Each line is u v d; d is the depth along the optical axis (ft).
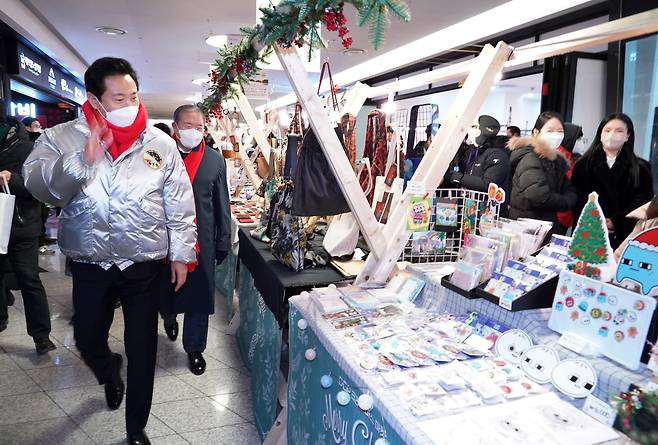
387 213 6.61
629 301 3.22
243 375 8.87
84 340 5.91
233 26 18.85
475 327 4.37
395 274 6.09
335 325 4.64
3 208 6.97
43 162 5.09
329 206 6.35
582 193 8.13
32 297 9.06
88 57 27.53
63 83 27.58
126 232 5.41
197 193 8.13
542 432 2.89
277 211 7.25
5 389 7.96
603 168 7.77
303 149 6.25
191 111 8.00
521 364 3.71
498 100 18.95
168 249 5.93
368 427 3.51
